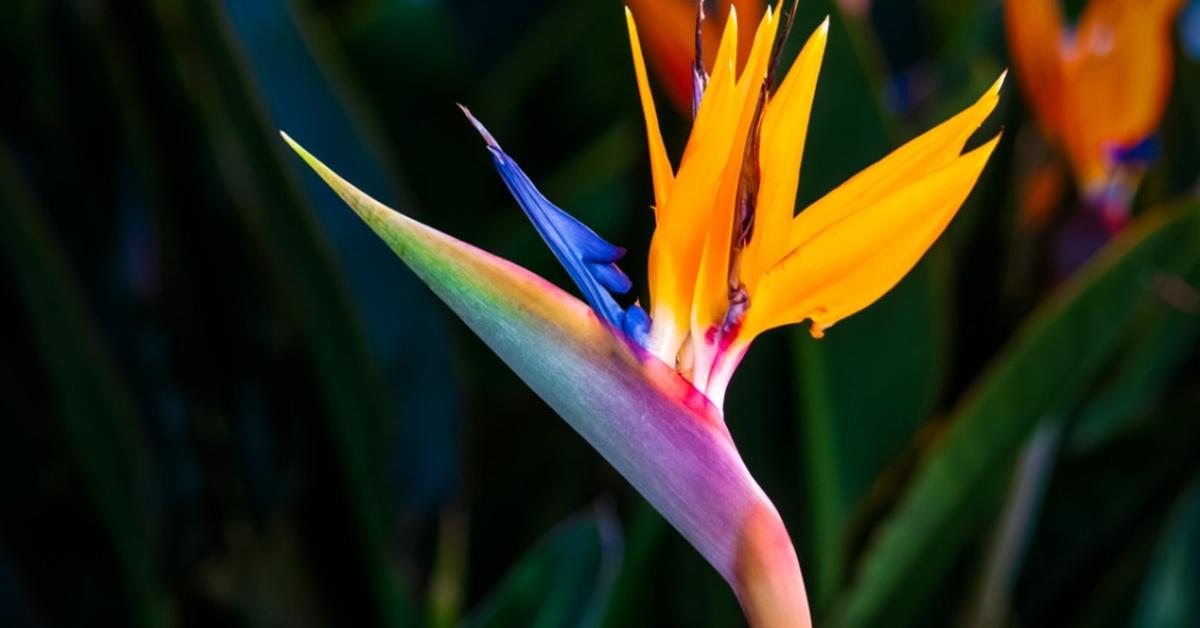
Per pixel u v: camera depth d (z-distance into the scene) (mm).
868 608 1494
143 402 1623
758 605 1099
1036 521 1604
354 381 1538
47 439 1476
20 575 1515
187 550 1634
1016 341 1463
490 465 1787
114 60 1490
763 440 1485
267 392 1621
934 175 1067
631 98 1603
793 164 1083
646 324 1099
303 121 1623
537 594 1431
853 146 1421
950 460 1433
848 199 1083
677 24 1399
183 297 1611
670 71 1419
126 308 1614
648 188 1542
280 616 1645
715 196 1084
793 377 1458
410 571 1771
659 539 1452
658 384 1095
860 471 1488
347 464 1601
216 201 1552
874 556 1466
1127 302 1396
